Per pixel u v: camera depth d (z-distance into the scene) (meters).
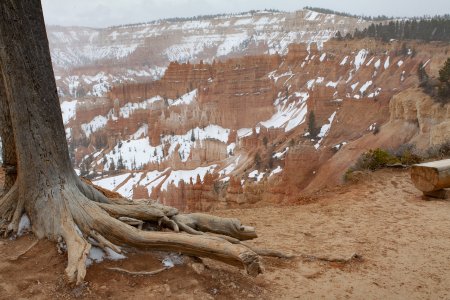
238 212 10.55
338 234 8.63
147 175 86.50
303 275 6.49
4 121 5.86
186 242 5.61
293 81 117.44
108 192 8.19
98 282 5.06
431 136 35.66
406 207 10.58
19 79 5.43
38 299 4.73
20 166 5.68
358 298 5.96
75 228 5.45
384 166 15.06
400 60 100.81
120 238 5.56
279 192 39.44
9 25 5.30
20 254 5.28
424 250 7.82
